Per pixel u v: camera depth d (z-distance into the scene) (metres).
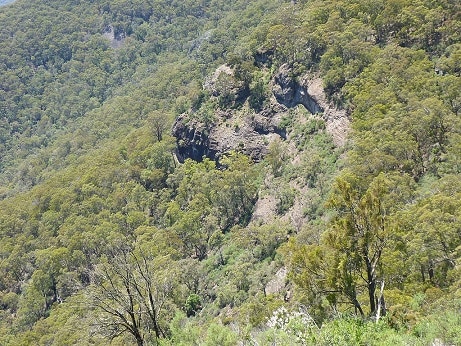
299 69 93.19
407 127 59.44
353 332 17.28
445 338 18.41
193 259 75.75
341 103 81.50
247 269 64.44
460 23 73.44
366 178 54.78
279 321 19.41
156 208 98.31
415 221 40.09
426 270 38.09
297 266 22.66
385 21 84.25
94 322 25.67
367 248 21.61
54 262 85.25
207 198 89.50
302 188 76.44
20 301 86.50
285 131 92.88
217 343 18.64
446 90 63.53
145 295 26.50
